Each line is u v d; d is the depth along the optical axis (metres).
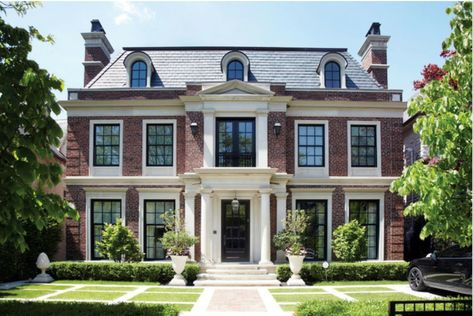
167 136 19.23
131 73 19.80
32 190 6.01
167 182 18.89
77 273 16.83
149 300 12.42
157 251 18.84
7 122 5.56
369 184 19.03
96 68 21.33
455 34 6.35
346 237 17.61
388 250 18.92
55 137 5.93
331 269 16.88
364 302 9.22
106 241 17.30
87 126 19.22
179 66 20.66
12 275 16.75
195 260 18.23
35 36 7.12
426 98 6.50
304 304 9.15
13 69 5.94
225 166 18.56
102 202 19.11
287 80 20.25
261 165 18.27
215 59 20.95
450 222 6.02
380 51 21.86
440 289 14.02
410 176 5.94
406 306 8.79
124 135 19.16
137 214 18.81
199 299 12.80
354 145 19.36
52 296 12.94
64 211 6.35
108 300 12.34
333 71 20.17
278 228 18.28
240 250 18.34
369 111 19.34
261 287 15.47
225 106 18.47
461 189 6.07
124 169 19.03
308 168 19.08
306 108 19.22
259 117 18.48
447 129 5.68
